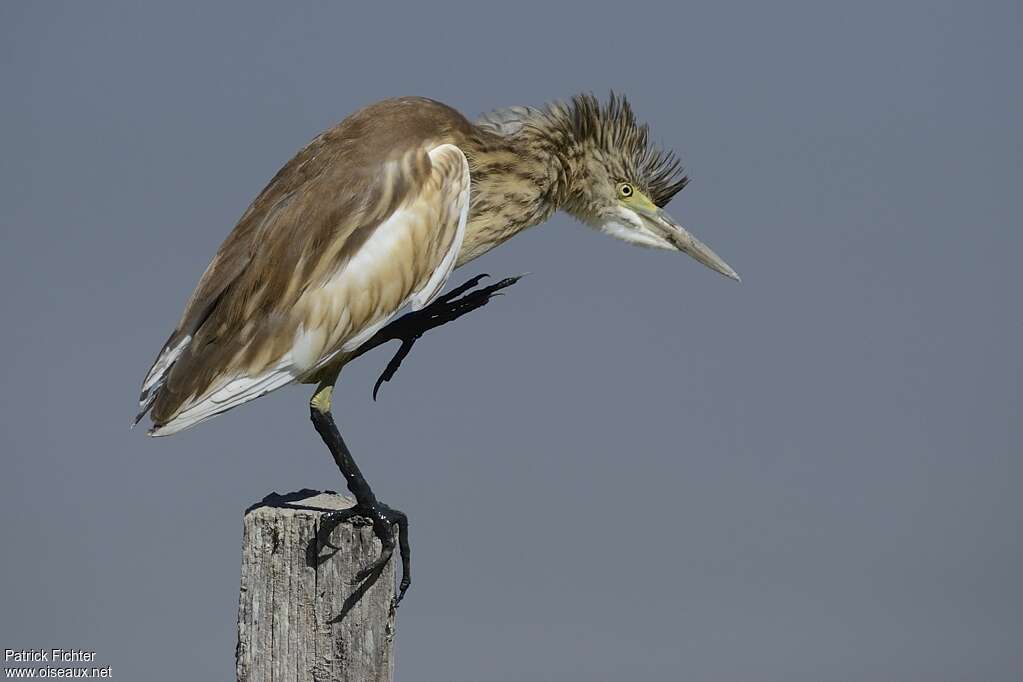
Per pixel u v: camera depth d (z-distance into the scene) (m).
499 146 11.11
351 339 9.39
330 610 7.56
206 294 9.22
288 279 9.12
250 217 9.52
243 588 7.66
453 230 9.86
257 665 7.64
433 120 10.29
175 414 8.84
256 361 9.02
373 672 7.54
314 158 9.73
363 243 9.34
